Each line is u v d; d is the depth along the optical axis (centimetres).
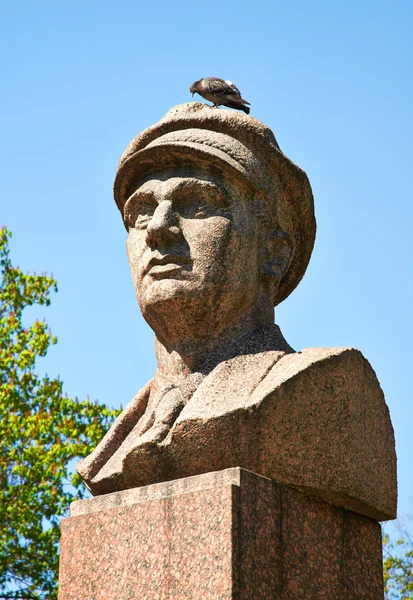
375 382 489
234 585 405
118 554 448
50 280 1448
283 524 436
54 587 1182
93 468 489
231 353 478
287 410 441
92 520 464
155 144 504
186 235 488
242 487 423
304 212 523
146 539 440
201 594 411
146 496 452
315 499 458
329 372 459
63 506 1207
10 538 1188
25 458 1216
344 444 461
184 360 485
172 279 482
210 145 497
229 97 546
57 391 1316
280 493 439
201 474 438
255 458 436
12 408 1285
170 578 424
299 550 439
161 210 490
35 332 1366
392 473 490
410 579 1120
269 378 452
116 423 503
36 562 1181
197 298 479
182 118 511
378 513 482
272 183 509
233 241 488
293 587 430
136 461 456
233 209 495
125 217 527
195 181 494
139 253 504
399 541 1139
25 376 1312
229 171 495
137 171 519
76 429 1273
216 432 438
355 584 463
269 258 509
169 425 460
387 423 493
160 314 488
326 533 457
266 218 506
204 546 418
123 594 438
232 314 488
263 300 502
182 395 469
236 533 414
